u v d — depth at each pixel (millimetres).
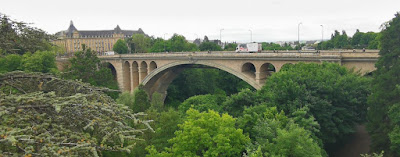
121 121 9008
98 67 61906
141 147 24812
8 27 11438
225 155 20359
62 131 7703
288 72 31359
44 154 6398
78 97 8523
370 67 32406
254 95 31875
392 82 23609
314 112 27609
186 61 51750
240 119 25203
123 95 48156
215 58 46781
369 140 34281
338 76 29797
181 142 21219
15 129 6730
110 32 157375
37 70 51250
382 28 26047
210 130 22172
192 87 77250
